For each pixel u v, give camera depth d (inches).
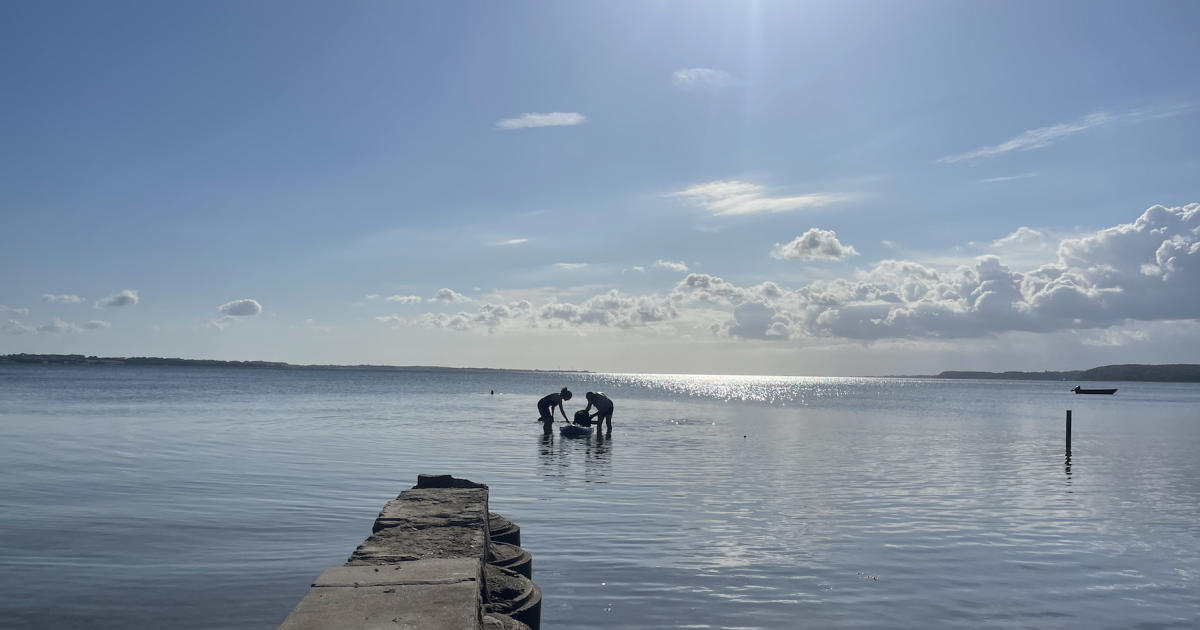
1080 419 2224.4
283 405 2255.2
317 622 210.5
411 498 414.6
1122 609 380.8
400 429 1459.2
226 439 1189.7
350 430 1409.9
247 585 401.4
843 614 364.8
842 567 449.1
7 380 4372.5
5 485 722.2
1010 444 1336.1
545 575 423.2
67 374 6422.2
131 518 569.9
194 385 4092.0
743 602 379.9
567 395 1430.9
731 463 973.2
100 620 345.7
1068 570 454.0
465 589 243.8
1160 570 456.4
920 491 754.2
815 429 1654.8
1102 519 620.1
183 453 996.6
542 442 1240.8
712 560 460.1
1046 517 625.0
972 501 697.6
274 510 605.3
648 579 417.4
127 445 1088.8
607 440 1307.8
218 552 469.1
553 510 620.7
